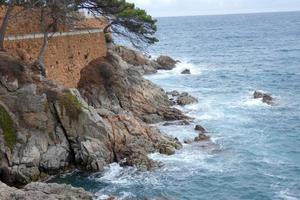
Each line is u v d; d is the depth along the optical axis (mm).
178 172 41844
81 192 32906
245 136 53281
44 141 40969
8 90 41031
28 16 50969
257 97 74500
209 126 57219
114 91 58469
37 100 41656
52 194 31406
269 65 116625
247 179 40781
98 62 60500
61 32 53438
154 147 46281
